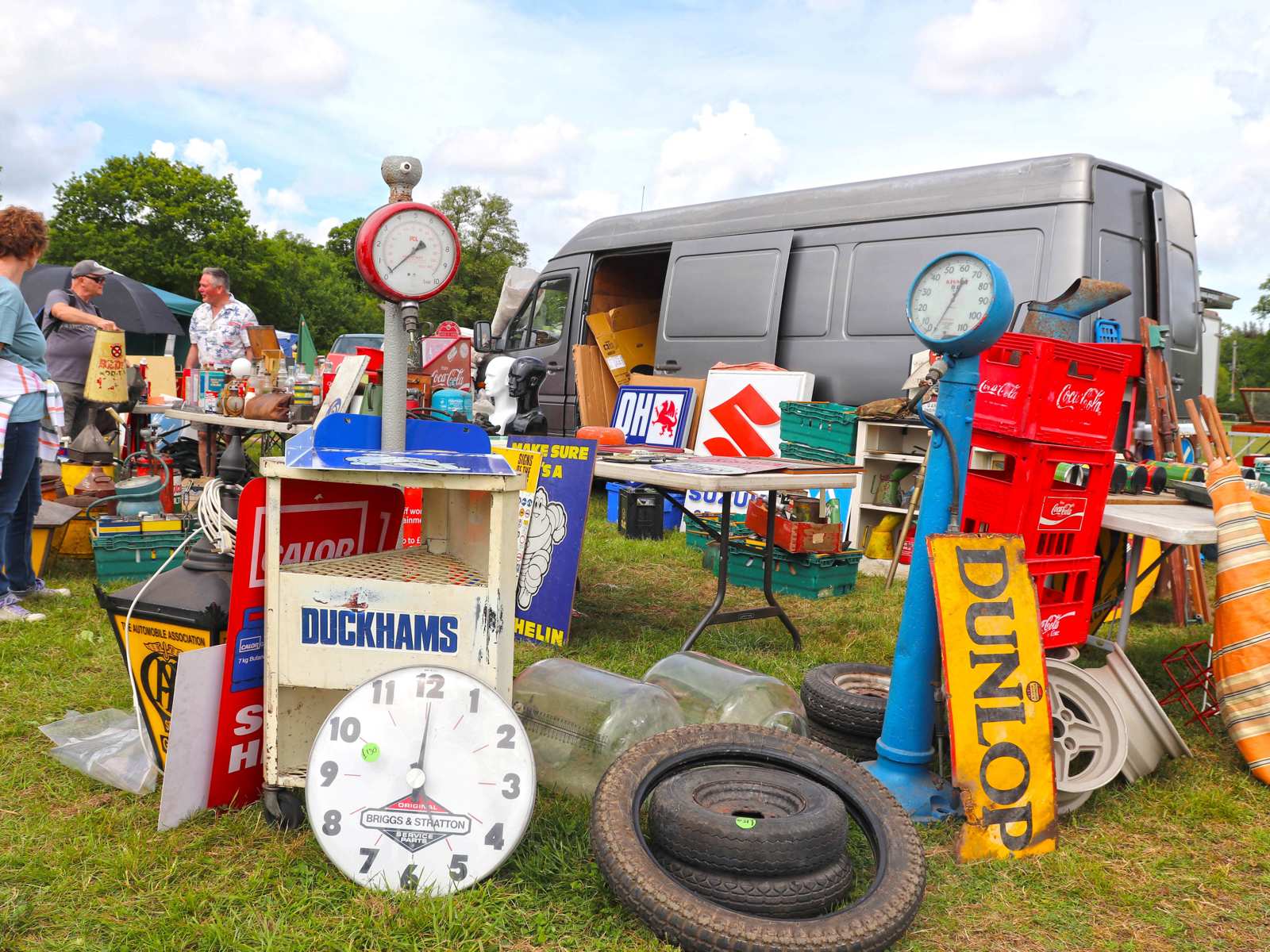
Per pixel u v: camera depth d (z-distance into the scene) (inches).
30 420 164.9
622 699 112.8
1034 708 105.2
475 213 2308.1
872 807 93.8
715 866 83.5
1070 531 136.5
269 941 78.1
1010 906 92.1
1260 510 149.3
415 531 177.6
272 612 95.0
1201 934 89.5
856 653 176.2
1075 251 235.0
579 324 370.9
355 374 105.2
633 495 288.4
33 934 79.0
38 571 194.1
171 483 227.0
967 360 108.1
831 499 239.6
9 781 106.6
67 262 1678.2
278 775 96.8
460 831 88.1
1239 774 128.6
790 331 295.3
